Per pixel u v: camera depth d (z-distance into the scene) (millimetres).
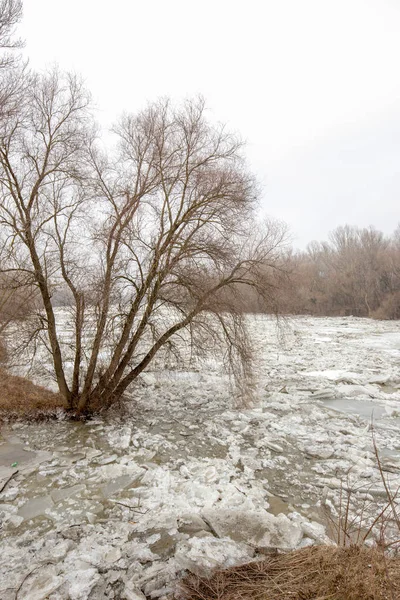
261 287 11492
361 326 42156
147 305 10727
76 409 11633
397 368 18688
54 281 10922
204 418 11625
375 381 16047
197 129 10555
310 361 20484
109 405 11562
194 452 9297
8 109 9367
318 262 72250
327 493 7285
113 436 10094
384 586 4023
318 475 8102
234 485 7504
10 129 9734
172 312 11539
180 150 10648
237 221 10688
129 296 11156
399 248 58562
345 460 8719
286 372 17719
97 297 10375
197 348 11555
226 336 11664
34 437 9992
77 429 10531
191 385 15062
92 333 11648
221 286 11250
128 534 5891
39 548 5582
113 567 5129
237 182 10414
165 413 12070
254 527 5902
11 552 5480
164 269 10219
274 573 4809
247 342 12086
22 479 7762
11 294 10492
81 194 10594
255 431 10586
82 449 9234
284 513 6652
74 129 10461
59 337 15211
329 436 10164
